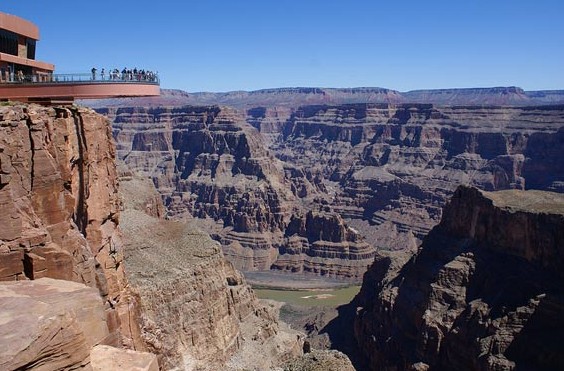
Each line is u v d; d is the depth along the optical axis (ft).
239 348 336.90
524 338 310.86
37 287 90.38
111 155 166.81
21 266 111.65
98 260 150.61
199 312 305.53
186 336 290.76
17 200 115.75
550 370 286.46
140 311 180.04
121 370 84.33
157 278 293.43
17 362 69.05
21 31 173.17
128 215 352.28
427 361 353.72
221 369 303.68
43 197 122.93
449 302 373.61
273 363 341.41
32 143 122.62
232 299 360.89
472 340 330.95
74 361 75.82
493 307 342.64
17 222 112.47
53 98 160.66
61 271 115.14
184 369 273.54
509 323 321.52
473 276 379.55
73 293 88.99
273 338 375.86
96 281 140.36
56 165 130.11
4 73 161.99
